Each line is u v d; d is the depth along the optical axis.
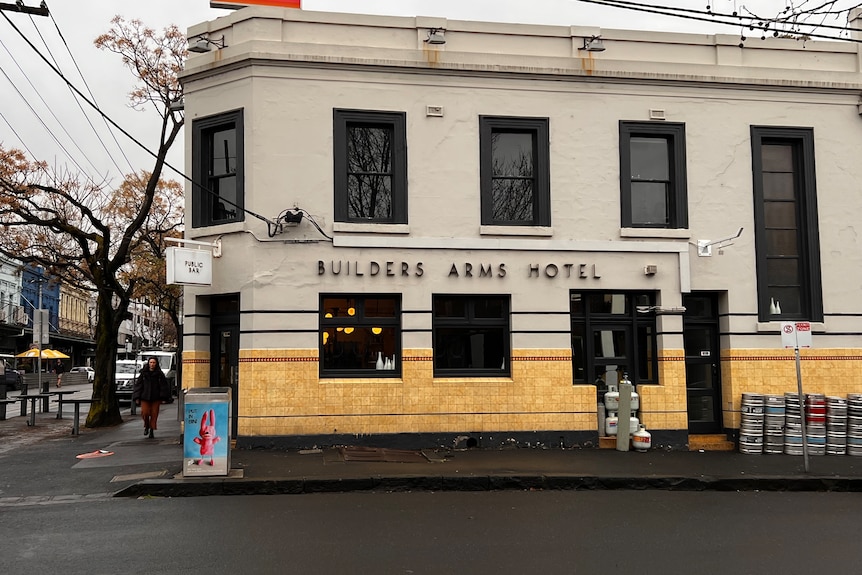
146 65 17.64
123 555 6.50
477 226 12.84
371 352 12.69
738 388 13.21
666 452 12.51
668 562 6.42
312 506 8.68
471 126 12.98
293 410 12.09
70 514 8.16
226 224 12.46
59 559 6.39
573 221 13.12
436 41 12.77
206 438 9.66
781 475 10.55
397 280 12.57
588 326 13.27
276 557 6.46
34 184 17.19
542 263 12.96
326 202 12.47
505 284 12.84
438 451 12.10
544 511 8.56
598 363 13.29
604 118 13.36
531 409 12.68
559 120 13.23
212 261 12.53
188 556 6.48
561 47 13.37
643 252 13.23
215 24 12.84
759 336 13.37
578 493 9.80
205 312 12.98
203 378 12.89
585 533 7.47
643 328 13.48
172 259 11.67
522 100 13.16
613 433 12.77
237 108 12.55
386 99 12.79
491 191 13.03
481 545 6.95
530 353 12.78
